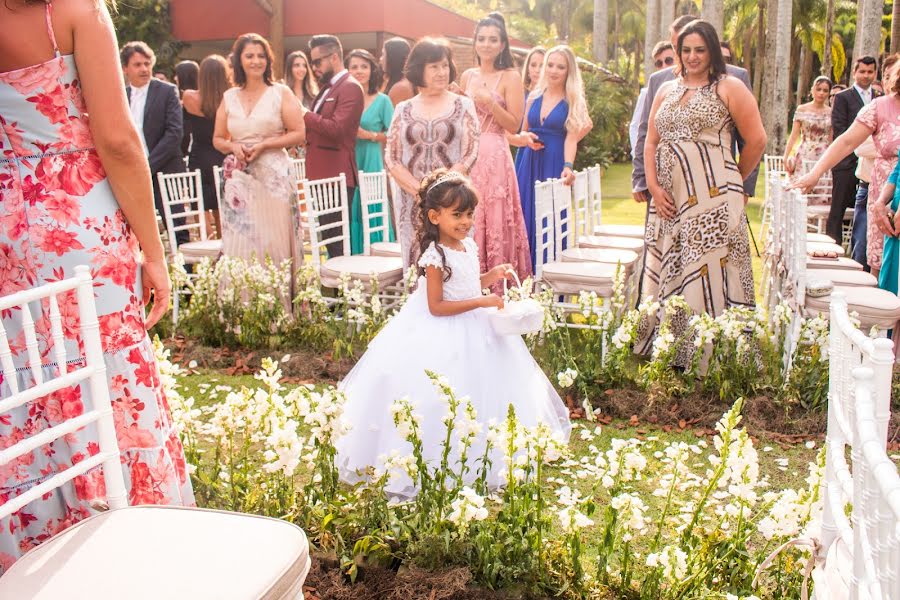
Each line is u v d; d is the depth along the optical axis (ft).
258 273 18.15
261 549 5.95
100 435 6.88
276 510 9.50
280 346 17.94
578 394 15.02
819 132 32.17
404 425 9.21
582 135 21.62
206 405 15.12
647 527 10.47
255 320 18.10
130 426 7.93
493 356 12.02
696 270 16.19
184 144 27.53
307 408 9.57
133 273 7.98
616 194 49.62
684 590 8.20
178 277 19.30
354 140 22.95
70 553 5.88
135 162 7.68
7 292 7.59
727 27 147.54
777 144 77.56
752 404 14.34
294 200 19.30
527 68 26.63
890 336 16.15
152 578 5.57
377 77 25.40
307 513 9.46
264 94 18.60
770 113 108.06
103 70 7.34
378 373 11.69
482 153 18.75
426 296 12.12
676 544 9.10
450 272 11.80
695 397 14.78
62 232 7.45
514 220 19.36
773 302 18.22
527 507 9.11
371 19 52.47
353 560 8.95
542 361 15.80
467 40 60.03
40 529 7.68
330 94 22.49
